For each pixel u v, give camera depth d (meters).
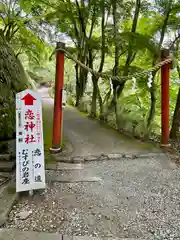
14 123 4.02
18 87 4.74
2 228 1.86
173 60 3.81
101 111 5.98
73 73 10.00
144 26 5.00
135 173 3.06
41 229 1.87
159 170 3.18
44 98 9.84
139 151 3.87
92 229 1.89
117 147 4.05
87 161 3.43
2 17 6.41
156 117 5.00
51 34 6.89
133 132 4.78
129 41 4.29
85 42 6.04
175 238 1.82
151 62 5.05
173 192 2.57
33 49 7.25
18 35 7.01
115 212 2.16
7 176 2.77
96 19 6.19
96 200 2.36
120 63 5.67
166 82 3.89
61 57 3.63
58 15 5.41
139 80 4.48
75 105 8.34
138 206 2.27
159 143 4.32
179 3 4.01
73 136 4.58
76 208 2.20
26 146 2.34
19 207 2.18
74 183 2.72
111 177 2.93
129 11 4.88
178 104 4.40
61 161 3.38
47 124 5.22
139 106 5.19
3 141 3.66
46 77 11.98
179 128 4.57
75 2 5.92
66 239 1.76
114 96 5.23
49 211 2.13
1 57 4.25
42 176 2.41
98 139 4.46
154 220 2.05
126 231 1.89
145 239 1.80
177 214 2.15
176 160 3.56
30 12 6.08
